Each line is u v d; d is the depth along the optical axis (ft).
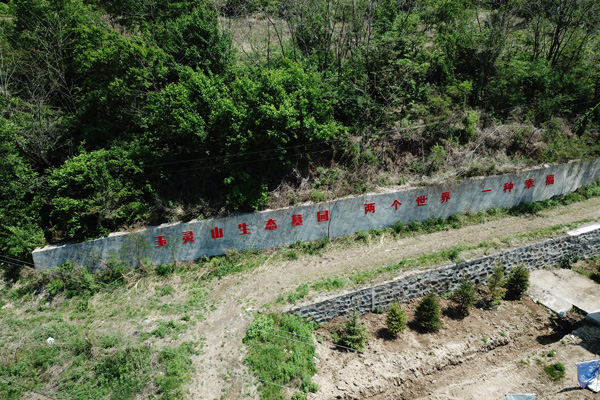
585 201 72.69
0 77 59.52
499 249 58.70
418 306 51.13
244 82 55.52
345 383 42.86
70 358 43.14
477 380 45.24
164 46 68.18
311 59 72.18
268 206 58.54
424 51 75.15
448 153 67.92
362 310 52.29
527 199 70.28
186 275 54.95
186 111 53.21
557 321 53.16
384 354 46.93
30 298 51.52
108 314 49.24
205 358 43.27
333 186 61.72
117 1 77.10
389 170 65.67
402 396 43.47
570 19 79.36
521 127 71.92
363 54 69.62
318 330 49.67
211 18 65.92
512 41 82.38
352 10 74.28
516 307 55.06
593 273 61.00
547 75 75.36
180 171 58.70
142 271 54.80
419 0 82.58
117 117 61.82
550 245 61.26
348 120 67.46
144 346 43.42
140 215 55.36
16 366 41.96
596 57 82.28
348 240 60.39
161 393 39.42
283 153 57.36
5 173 52.95
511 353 49.08
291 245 59.41
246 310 49.26
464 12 79.20
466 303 52.70
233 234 57.21
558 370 45.73
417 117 69.97
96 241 53.26
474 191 65.72
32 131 56.54
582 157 72.13
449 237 61.77
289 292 51.55
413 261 56.03
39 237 52.95
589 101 79.25
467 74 76.79
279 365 42.11
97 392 39.70
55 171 52.60
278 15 81.66
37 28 63.82
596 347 48.42
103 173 53.78
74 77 66.03
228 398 39.42
